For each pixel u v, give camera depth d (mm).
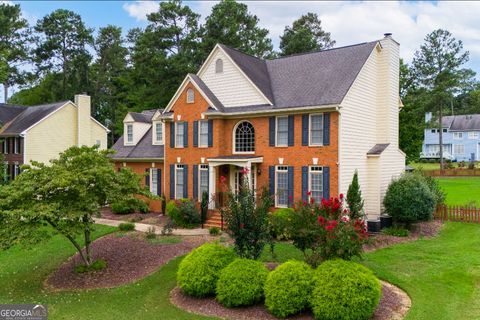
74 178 13883
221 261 11828
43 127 36906
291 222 11484
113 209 27234
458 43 47188
